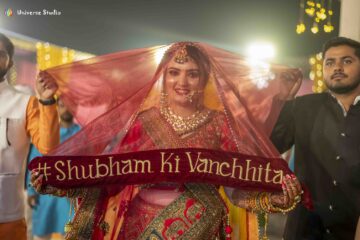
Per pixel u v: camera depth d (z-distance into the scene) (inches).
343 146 123.6
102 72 108.7
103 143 104.4
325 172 125.0
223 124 106.1
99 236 107.4
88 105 109.5
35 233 169.8
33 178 99.9
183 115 105.2
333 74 124.5
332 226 124.9
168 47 106.7
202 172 102.8
